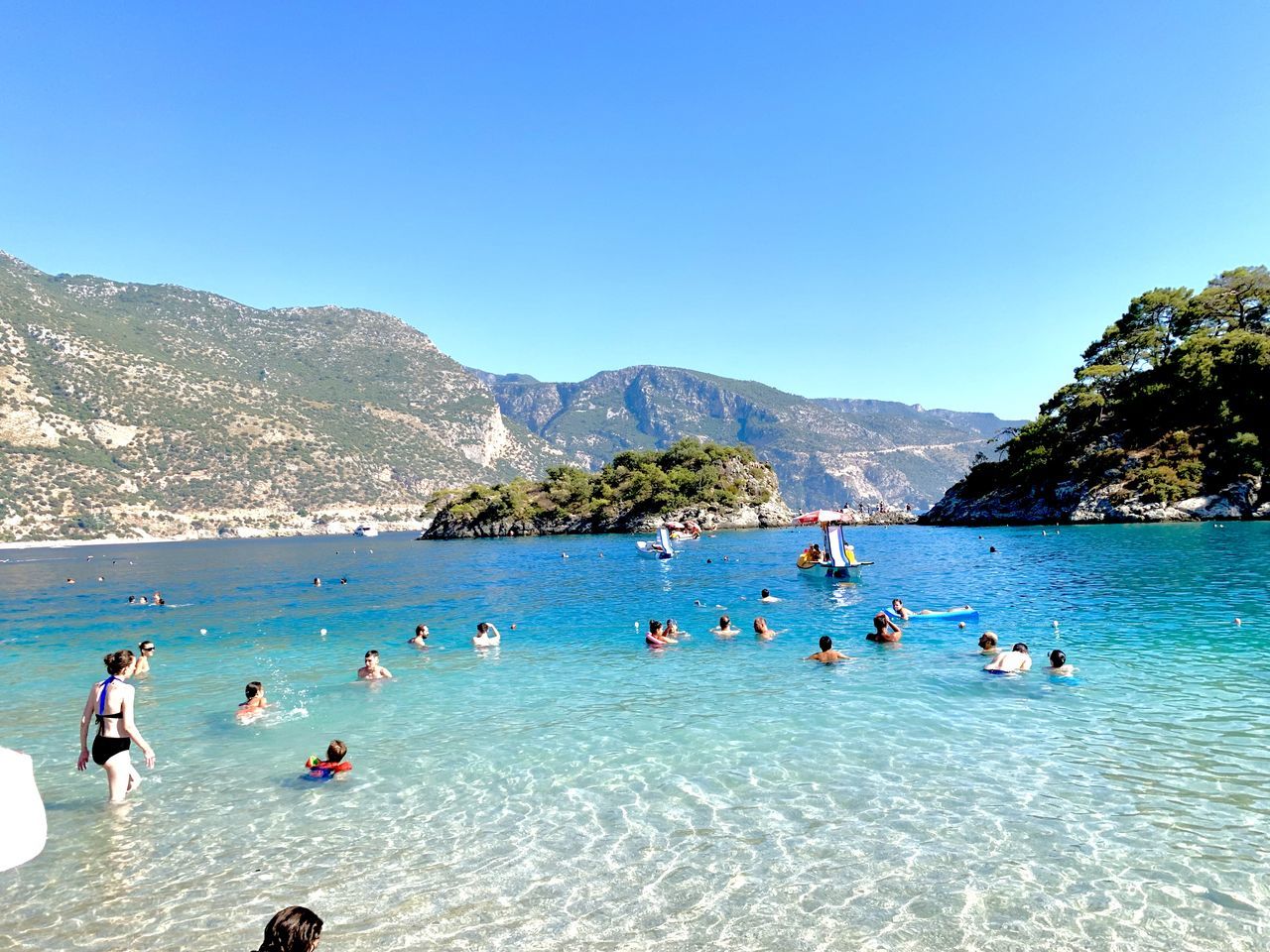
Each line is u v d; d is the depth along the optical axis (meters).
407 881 7.94
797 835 8.70
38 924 7.21
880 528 102.94
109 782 10.47
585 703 15.50
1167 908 6.81
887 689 15.46
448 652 22.44
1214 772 10.09
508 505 143.62
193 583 56.34
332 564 76.69
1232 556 38.72
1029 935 6.45
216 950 6.68
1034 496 90.38
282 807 10.23
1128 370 98.00
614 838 8.84
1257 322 89.12
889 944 6.39
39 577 69.81
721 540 88.19
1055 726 12.41
